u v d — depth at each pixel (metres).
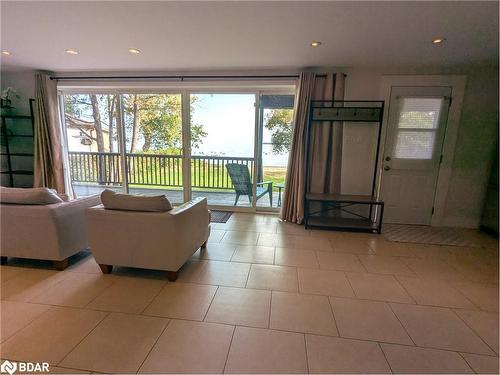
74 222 2.26
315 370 1.26
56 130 3.96
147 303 1.75
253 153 3.97
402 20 2.05
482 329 1.57
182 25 2.22
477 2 1.77
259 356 1.33
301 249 2.72
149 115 4.11
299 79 3.35
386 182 3.60
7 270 2.17
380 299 1.86
